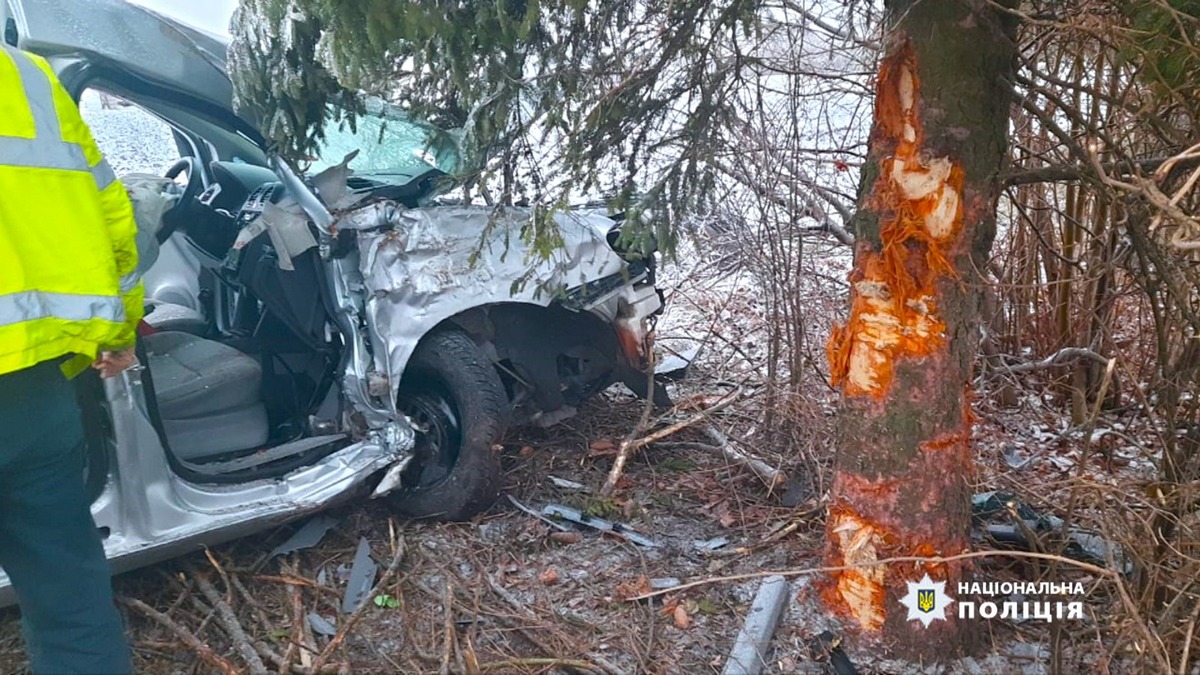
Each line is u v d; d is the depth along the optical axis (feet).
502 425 10.13
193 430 9.68
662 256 9.59
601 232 11.09
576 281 10.60
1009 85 6.75
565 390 11.92
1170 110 7.69
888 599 7.59
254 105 9.11
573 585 9.18
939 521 7.42
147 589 8.88
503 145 8.60
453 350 10.04
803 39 10.22
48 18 8.11
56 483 6.15
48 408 5.98
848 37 9.87
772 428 11.71
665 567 9.42
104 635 6.37
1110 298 10.57
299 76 8.39
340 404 10.11
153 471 8.04
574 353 11.61
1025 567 8.79
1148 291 7.60
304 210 9.52
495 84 7.92
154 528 8.04
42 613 6.25
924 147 6.75
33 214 5.63
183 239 12.35
